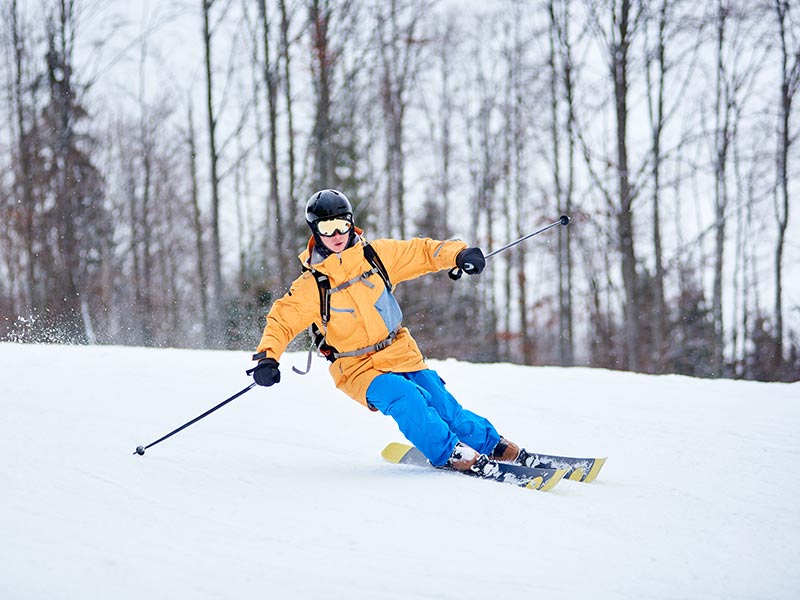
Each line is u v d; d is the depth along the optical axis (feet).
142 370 25.95
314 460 16.61
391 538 11.84
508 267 101.04
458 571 10.70
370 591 10.05
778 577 10.80
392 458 16.69
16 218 90.53
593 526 12.62
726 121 83.46
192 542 11.51
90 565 10.56
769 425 20.24
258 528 12.15
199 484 14.33
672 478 15.79
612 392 24.89
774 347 92.38
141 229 120.67
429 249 16.83
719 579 10.69
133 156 118.42
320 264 16.07
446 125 104.22
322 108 79.92
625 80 75.20
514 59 98.53
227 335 74.79
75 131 93.45
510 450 16.40
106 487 13.88
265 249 99.35
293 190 78.43
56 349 29.66
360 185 98.43
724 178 84.33
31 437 16.99
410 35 85.35
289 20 77.82
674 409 22.38
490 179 103.65
